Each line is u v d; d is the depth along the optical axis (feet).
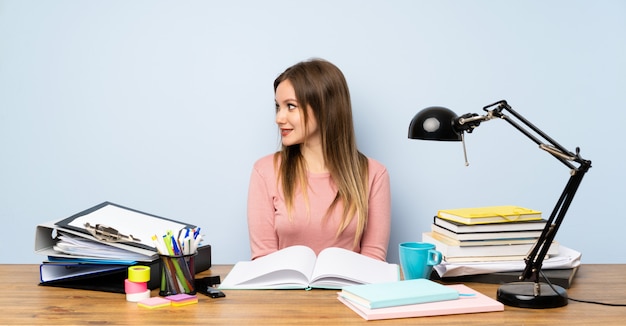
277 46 7.82
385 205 6.81
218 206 7.97
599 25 7.88
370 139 7.92
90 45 7.84
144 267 4.66
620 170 8.00
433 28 7.83
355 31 7.81
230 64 7.84
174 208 7.97
